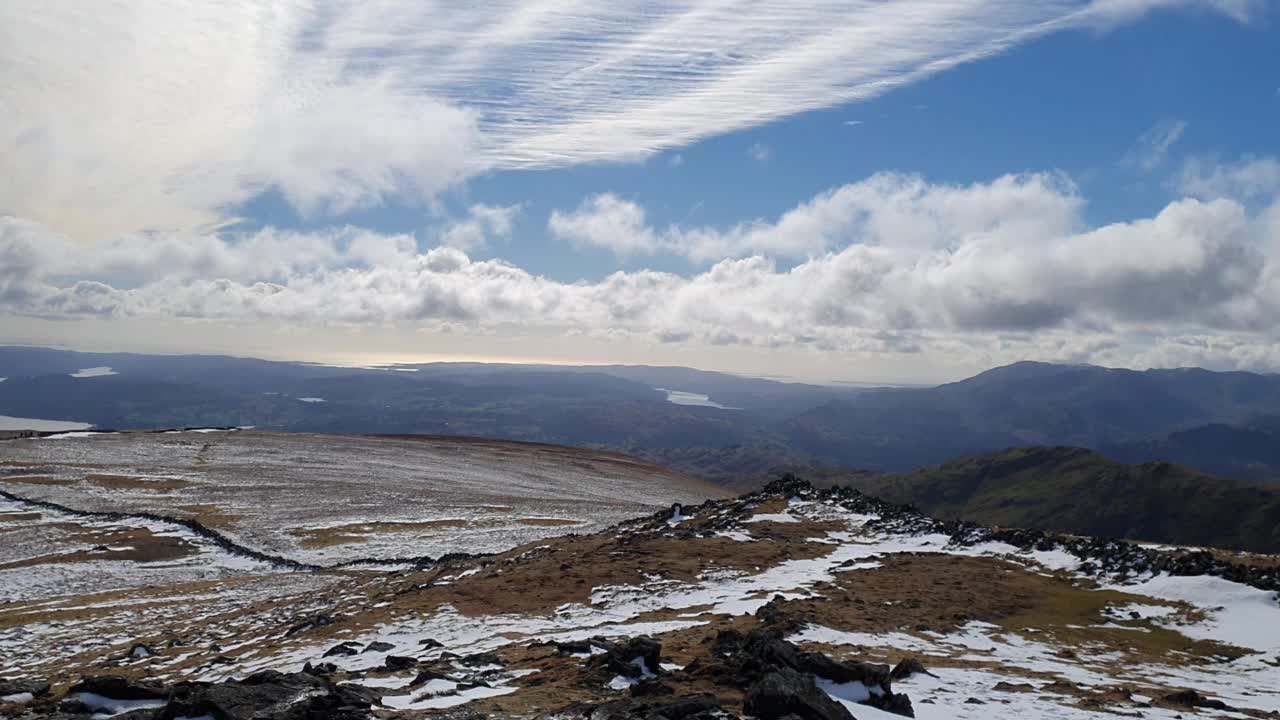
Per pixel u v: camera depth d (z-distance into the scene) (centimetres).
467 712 1845
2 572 6606
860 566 4950
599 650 2755
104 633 4694
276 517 9025
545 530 8781
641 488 14112
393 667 2673
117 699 2033
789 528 6147
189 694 1959
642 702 1830
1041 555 5219
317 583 6388
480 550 7631
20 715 2116
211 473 11694
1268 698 2661
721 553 5325
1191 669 3177
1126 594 4388
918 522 6128
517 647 3042
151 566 7038
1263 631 3700
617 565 5000
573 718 1773
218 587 6209
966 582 4562
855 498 6969
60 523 8438
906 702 2055
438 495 10981
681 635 3130
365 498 10412
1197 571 4472
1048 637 3603
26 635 4675
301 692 1897
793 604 3797
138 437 14938
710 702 1783
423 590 4800
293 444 15500
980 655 3123
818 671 2111
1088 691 2509
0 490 9775
